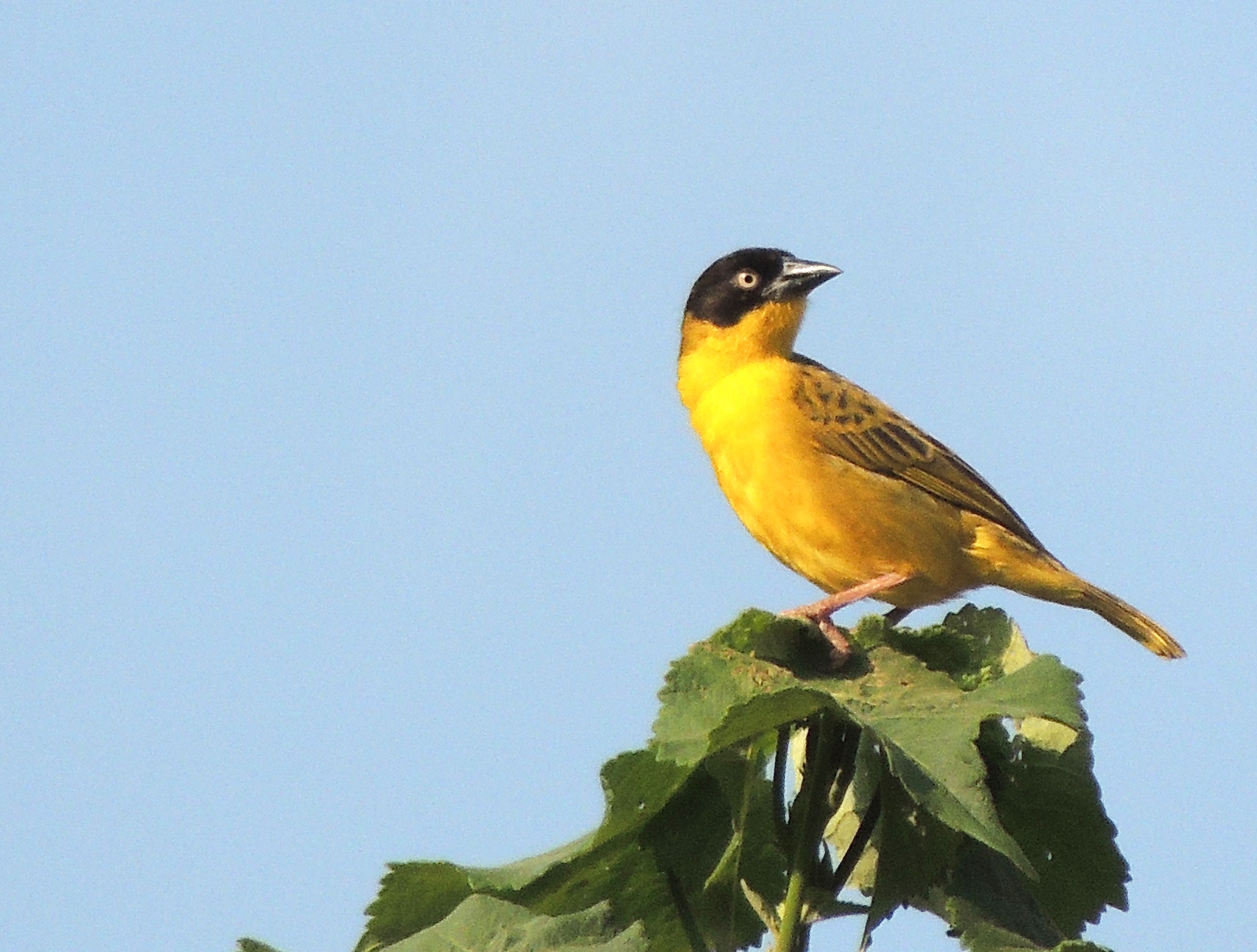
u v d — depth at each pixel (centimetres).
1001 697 675
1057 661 690
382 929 668
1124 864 731
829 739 688
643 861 701
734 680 693
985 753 741
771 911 713
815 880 693
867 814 698
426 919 671
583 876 699
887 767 695
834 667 719
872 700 682
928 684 702
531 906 694
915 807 693
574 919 602
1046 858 739
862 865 746
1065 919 739
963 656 766
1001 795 740
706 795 696
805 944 684
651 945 705
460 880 669
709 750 653
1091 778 732
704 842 699
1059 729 739
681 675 692
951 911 686
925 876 693
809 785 685
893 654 734
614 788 673
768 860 715
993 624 793
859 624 765
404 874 666
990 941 668
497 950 592
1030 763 738
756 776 712
